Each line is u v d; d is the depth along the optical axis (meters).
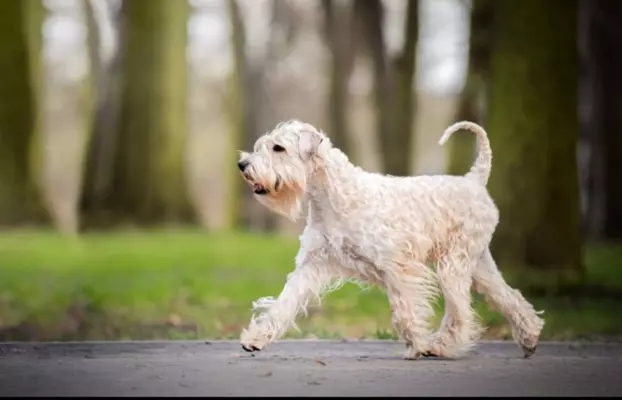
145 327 11.81
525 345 9.02
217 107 47.72
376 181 8.59
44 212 26.95
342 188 8.41
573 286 15.10
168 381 7.55
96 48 35.19
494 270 9.14
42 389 7.20
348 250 8.47
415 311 8.58
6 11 26.36
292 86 45.31
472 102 25.44
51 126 48.75
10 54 26.41
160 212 27.12
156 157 27.06
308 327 11.77
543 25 16.17
